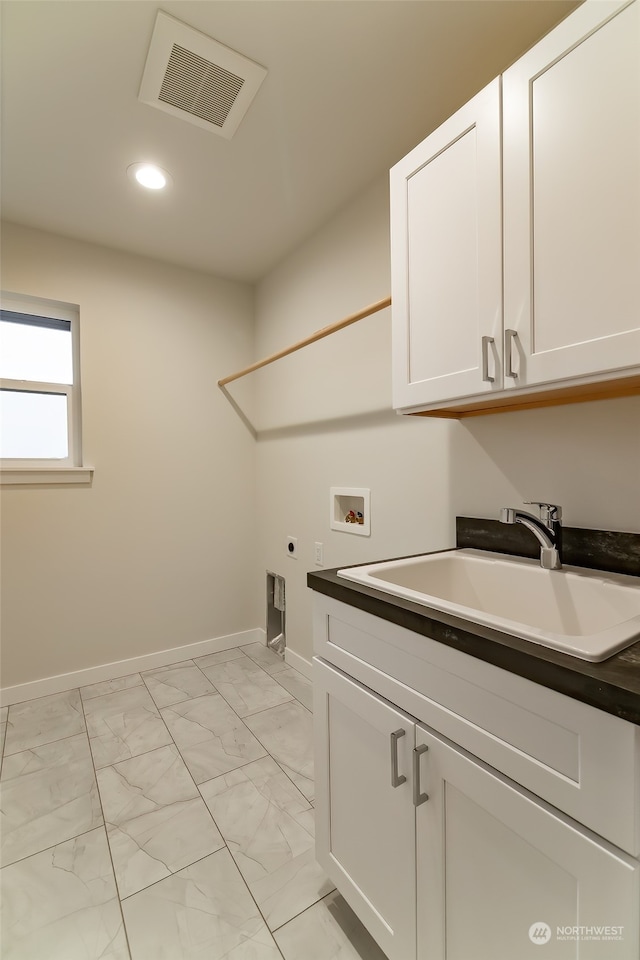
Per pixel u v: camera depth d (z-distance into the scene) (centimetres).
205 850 127
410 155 121
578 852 58
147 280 249
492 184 99
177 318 259
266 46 125
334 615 106
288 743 178
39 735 184
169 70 133
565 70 85
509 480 134
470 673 72
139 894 114
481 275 102
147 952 100
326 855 109
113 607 240
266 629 277
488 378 100
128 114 149
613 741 54
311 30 120
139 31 121
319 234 220
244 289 284
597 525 113
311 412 228
